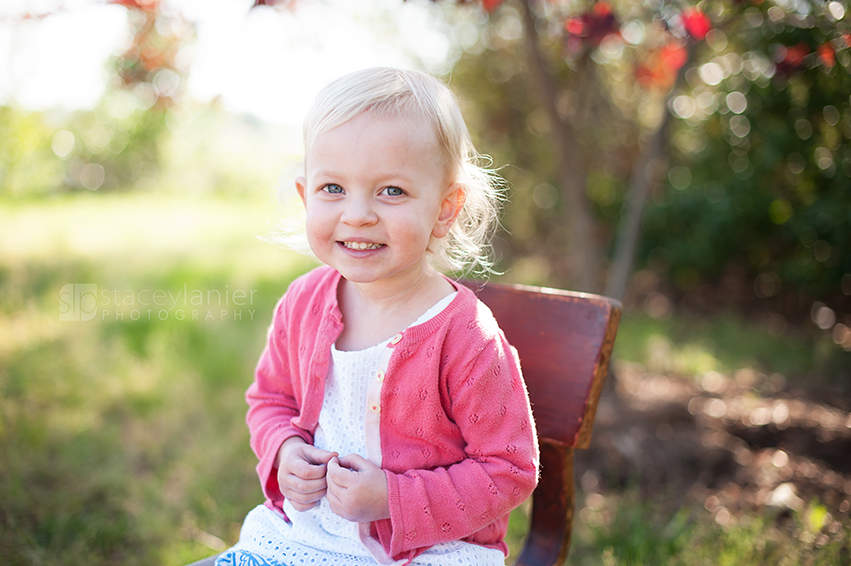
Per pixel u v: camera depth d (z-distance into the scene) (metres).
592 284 2.84
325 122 0.90
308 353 1.03
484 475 0.90
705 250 4.39
